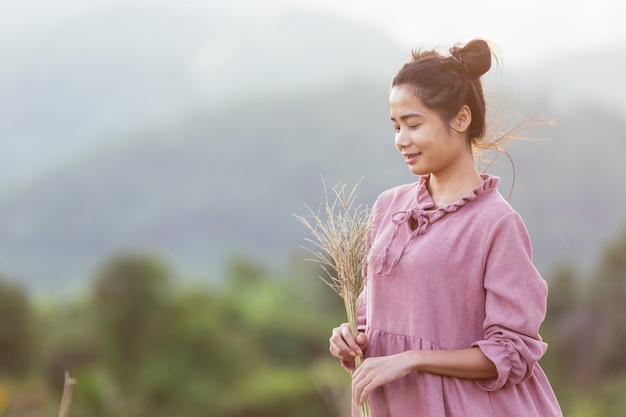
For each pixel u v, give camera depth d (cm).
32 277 11275
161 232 11744
